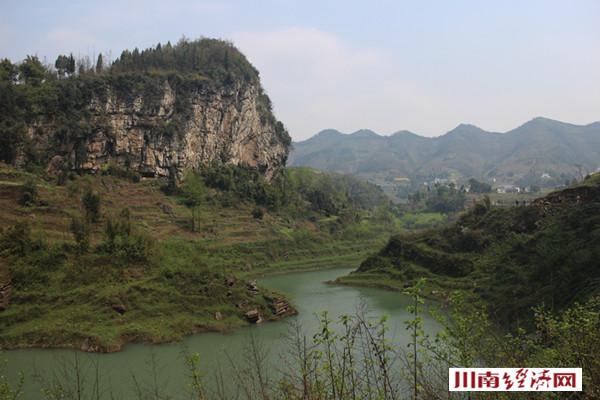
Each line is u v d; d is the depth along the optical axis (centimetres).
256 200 12638
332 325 4341
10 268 4406
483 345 1282
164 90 11631
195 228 9562
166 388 2711
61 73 11562
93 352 3603
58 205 7231
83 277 4641
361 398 1234
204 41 15575
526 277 4562
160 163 11150
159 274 4969
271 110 16525
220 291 4941
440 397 1134
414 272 7150
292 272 9238
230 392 2025
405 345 3309
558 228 5206
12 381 2858
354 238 13050
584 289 3391
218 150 12975
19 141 8631
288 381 1409
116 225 5572
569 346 1167
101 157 10269
